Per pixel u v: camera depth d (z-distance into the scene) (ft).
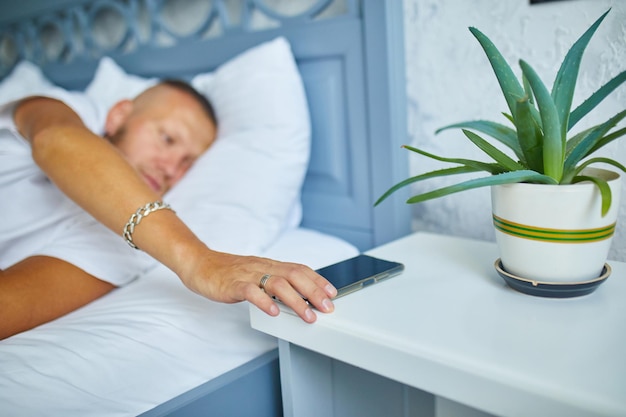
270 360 3.00
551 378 1.76
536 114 2.44
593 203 2.20
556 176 2.29
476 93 3.58
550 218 2.25
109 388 2.54
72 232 3.48
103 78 5.10
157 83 4.49
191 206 3.84
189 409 2.63
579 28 3.08
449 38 3.64
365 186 4.06
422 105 3.87
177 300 3.04
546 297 2.39
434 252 3.14
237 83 4.21
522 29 3.30
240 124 4.12
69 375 2.50
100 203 2.99
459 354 1.94
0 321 2.90
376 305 2.41
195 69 5.05
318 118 4.25
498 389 1.82
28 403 2.34
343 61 4.06
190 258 2.77
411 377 2.05
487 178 2.20
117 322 2.85
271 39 4.43
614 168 3.06
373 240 4.10
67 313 3.19
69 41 6.39
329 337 2.30
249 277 2.52
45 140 3.23
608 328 2.09
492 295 2.46
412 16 3.78
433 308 2.35
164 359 2.72
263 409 2.99
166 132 4.16
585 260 2.28
